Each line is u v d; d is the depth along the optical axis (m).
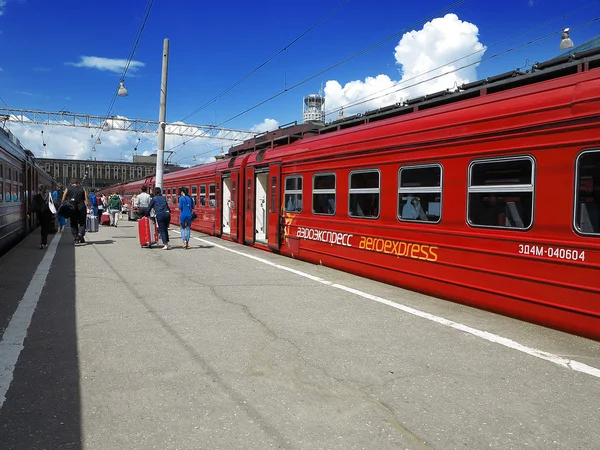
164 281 8.09
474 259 6.15
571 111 5.03
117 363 4.30
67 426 3.18
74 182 13.74
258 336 5.12
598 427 3.22
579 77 5.09
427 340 5.00
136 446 2.95
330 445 2.98
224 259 10.78
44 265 9.67
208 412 3.39
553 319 5.22
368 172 8.16
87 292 7.16
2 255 11.16
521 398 3.65
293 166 10.75
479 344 4.86
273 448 2.94
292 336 5.13
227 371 4.14
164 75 17.94
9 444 2.95
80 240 13.80
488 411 3.44
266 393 3.71
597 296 4.79
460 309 6.22
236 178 14.49
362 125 8.70
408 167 7.25
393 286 7.65
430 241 6.84
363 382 3.94
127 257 10.99
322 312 6.11
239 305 6.45
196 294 7.11
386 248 7.74
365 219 8.24
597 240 4.78
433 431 3.16
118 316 5.84
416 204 7.12
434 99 7.31
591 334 4.87
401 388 3.82
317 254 9.81
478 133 6.05
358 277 8.46
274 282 8.04
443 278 6.64
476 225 6.12
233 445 2.97
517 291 5.61
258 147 13.92
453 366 4.29
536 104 5.40
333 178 9.22
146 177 32.19
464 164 6.29
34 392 3.68
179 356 4.49
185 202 12.85
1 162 10.92
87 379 3.94
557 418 3.34
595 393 3.73
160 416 3.33
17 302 6.49
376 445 2.99
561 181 5.12
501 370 4.19
